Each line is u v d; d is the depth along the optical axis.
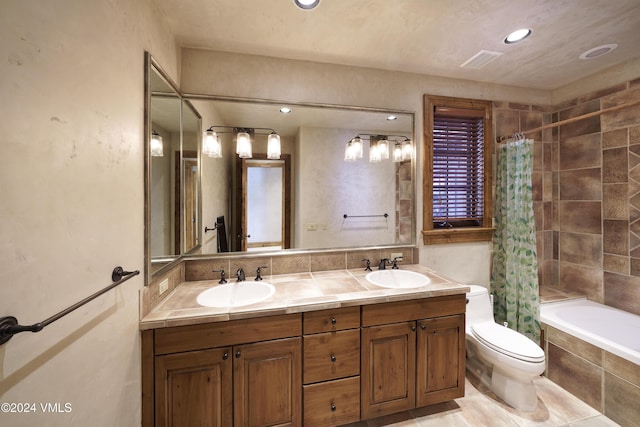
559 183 2.50
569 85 2.38
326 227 2.00
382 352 1.54
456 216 2.31
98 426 0.91
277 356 1.37
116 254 1.01
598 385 1.69
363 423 1.60
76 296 0.80
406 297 1.54
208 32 1.59
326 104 1.96
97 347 0.90
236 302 1.66
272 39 1.67
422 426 1.58
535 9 1.41
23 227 0.63
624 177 2.06
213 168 1.80
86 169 0.84
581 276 2.35
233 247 1.84
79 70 0.80
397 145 2.11
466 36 1.65
